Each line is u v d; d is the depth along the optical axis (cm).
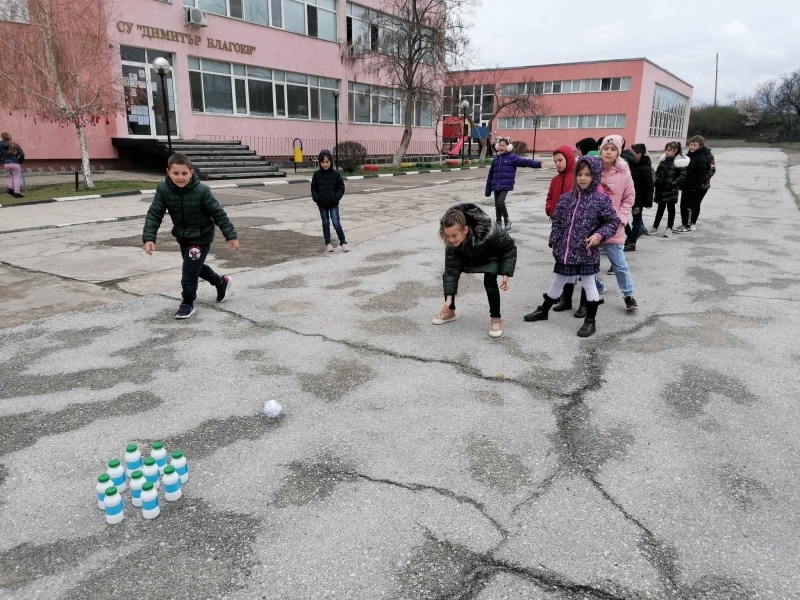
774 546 248
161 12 1966
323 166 822
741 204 1453
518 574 232
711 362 444
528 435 338
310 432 342
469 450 322
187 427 348
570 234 495
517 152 4062
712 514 269
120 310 573
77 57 1498
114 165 2036
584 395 389
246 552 245
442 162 3259
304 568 236
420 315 562
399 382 409
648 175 816
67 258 789
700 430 343
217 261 791
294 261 794
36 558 242
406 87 2653
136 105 1978
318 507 274
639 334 509
